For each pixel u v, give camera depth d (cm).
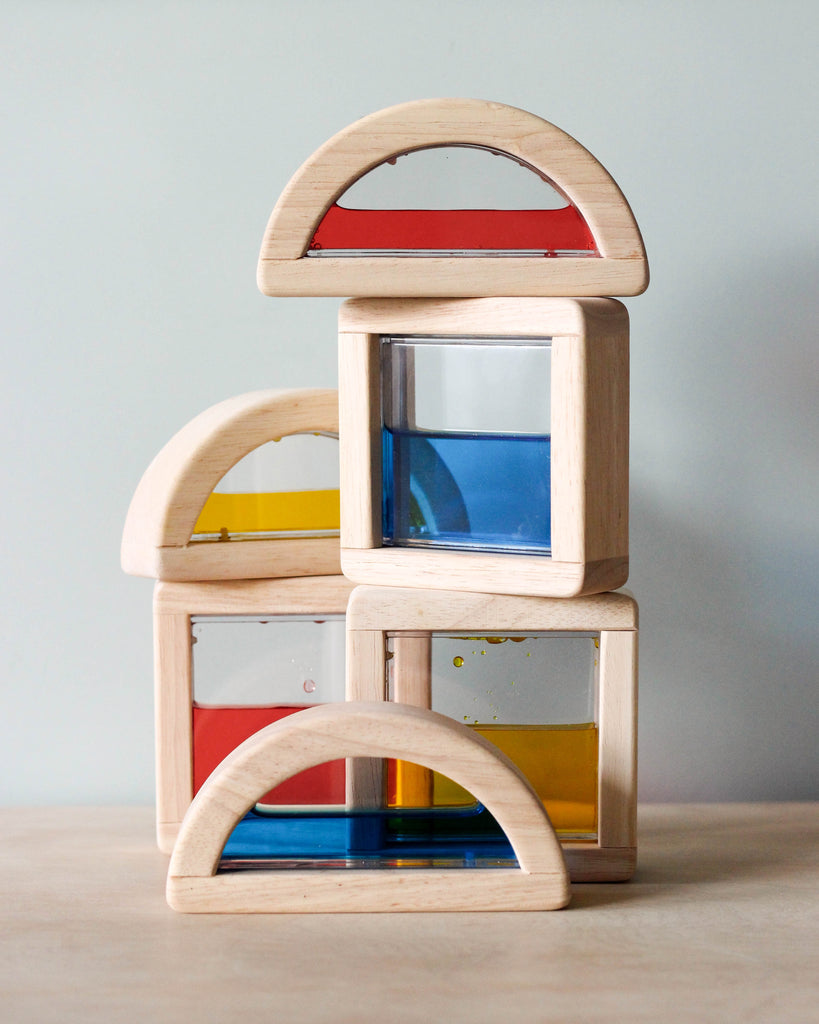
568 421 58
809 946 55
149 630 86
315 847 61
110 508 85
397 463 64
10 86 82
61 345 84
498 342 61
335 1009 49
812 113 82
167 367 84
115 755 86
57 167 83
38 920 59
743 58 82
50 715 86
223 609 70
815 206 83
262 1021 48
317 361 84
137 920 59
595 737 64
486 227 60
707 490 84
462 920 59
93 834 76
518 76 82
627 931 57
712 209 83
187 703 71
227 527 71
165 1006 49
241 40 82
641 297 83
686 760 86
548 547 60
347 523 64
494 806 59
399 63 82
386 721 58
